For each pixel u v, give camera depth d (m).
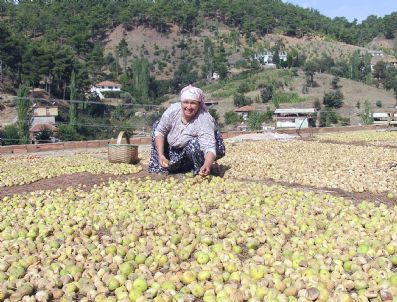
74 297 4.05
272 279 4.16
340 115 64.12
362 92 102.31
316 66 117.50
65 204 7.00
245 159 11.79
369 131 24.78
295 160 11.77
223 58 138.12
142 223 5.86
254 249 5.17
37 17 137.00
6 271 4.52
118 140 10.85
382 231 5.40
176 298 3.91
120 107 54.84
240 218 6.05
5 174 9.38
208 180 8.43
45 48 74.75
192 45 153.75
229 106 93.75
